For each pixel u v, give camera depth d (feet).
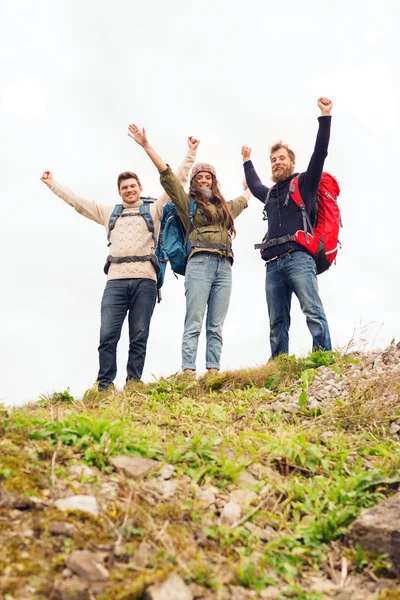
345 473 12.32
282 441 12.87
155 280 21.58
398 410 15.46
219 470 11.46
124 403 16.80
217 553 9.18
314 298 20.99
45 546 8.41
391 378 17.43
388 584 8.87
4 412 12.07
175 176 21.33
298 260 21.18
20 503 9.08
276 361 20.59
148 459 11.25
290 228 21.40
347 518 10.27
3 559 8.02
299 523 10.30
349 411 15.56
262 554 9.37
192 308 21.16
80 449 11.08
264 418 15.96
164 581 8.03
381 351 20.24
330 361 19.94
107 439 11.40
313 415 16.25
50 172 22.36
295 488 11.23
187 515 9.91
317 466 12.37
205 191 21.88
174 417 15.31
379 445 13.34
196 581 8.38
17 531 8.57
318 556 9.58
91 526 8.97
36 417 12.12
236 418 16.17
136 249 21.29
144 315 20.97
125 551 8.59
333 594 8.73
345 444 13.61
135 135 21.08
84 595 7.66
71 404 17.89
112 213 22.15
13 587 7.60
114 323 20.80
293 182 21.71
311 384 18.69
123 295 21.06
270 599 8.41
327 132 20.88
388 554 9.29
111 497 9.86
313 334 20.97
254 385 19.66
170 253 21.49
